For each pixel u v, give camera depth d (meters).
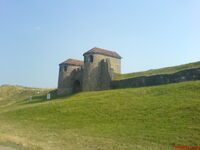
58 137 14.45
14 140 13.59
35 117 23.52
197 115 14.49
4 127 20.06
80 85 51.44
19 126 20.06
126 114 18.53
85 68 45.31
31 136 15.35
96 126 16.64
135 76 39.91
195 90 20.56
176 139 11.50
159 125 14.29
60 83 54.31
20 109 29.92
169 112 16.47
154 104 19.41
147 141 11.80
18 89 79.69
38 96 57.38
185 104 17.31
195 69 27.88
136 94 25.11
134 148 10.95
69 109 24.03
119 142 12.10
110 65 43.94
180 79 29.36
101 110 21.27
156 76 32.75
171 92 22.09
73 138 13.80
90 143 12.37
